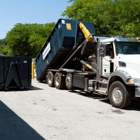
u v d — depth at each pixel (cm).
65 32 1239
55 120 690
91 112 800
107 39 988
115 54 930
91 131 593
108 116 750
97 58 1032
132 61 858
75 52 1261
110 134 573
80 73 1163
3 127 620
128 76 824
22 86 1325
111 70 949
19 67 1316
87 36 1198
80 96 1138
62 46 1264
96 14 2019
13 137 545
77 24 1270
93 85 1052
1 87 1276
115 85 879
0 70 1261
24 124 647
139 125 655
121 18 1591
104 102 991
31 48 5862
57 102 967
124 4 1501
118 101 872
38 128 613
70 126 632
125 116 755
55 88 1435
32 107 861
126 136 561
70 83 1268
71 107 873
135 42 969
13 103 931
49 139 532
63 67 1383
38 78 1709
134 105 941
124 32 1568
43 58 1551
